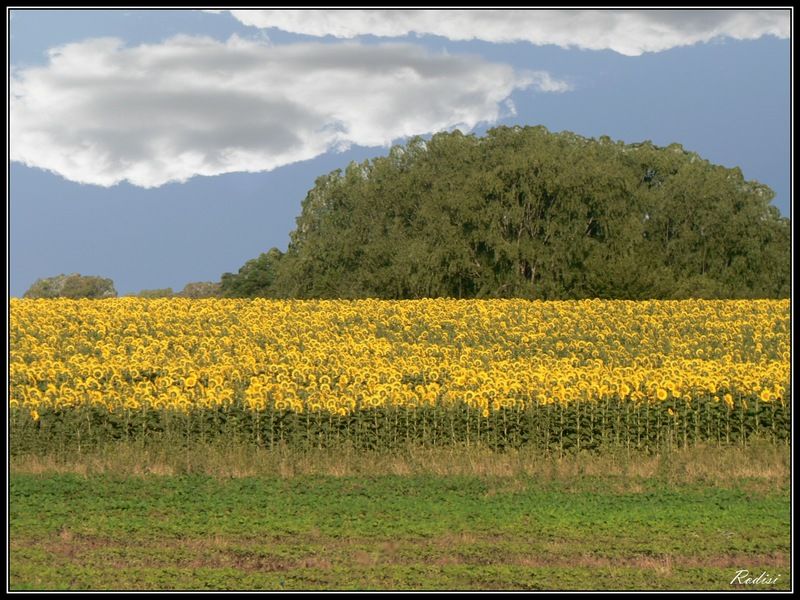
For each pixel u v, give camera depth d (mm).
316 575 24984
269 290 155125
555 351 65438
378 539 28609
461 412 42375
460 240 118188
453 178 130625
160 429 42375
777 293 132375
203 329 70500
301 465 38500
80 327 68812
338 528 29734
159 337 66812
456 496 34219
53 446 40375
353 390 45438
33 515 31172
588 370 50219
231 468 38062
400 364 55375
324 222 146375
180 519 30734
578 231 120375
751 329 73812
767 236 133625
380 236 137625
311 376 49500
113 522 30203
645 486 35781
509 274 118125
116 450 40469
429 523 30234
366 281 123625
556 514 31281
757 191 137375
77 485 35250
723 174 137875
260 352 58781
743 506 32281
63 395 44312
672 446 41094
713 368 49531
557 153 130125
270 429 41781
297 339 64688
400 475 37469
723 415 42406
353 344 62750
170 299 85688
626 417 42156
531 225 120938
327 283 130500
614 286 106062
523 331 71375
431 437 41781
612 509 32062
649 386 43594
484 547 27750
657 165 145000
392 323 74625
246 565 26125
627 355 63438
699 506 32312
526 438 41750
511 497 34000
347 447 40625
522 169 120000
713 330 74188
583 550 27484
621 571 25484
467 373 48969
